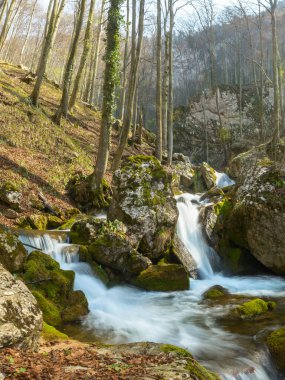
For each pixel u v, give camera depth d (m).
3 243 8.05
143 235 12.05
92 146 21.98
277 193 12.89
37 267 8.52
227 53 60.53
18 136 17.61
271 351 6.60
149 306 9.28
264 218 12.79
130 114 19.17
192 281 12.19
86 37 24.77
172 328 7.73
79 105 28.75
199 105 38.81
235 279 12.78
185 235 14.67
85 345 6.29
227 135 36.06
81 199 15.37
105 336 7.11
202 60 60.69
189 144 37.34
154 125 48.44
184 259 12.93
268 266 12.88
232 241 14.12
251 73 55.91
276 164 15.17
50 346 6.04
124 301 9.64
